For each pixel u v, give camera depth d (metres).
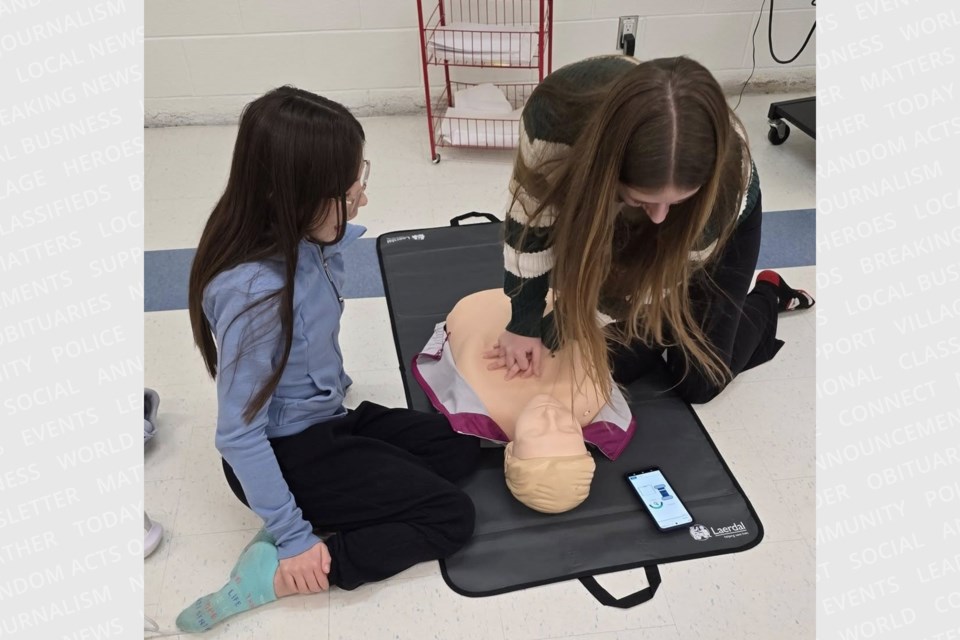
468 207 2.23
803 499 1.39
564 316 1.16
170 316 1.82
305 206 0.97
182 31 2.45
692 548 1.30
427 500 1.22
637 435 1.50
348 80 2.62
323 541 1.22
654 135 0.84
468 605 1.22
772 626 1.19
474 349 1.50
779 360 1.70
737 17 2.57
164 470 1.45
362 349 1.72
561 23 2.52
